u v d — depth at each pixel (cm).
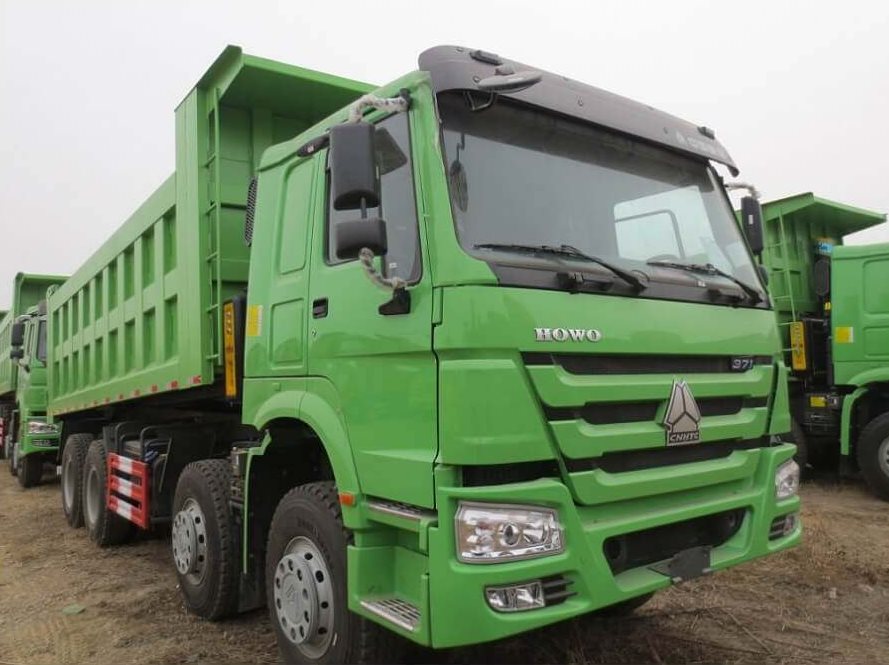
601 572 283
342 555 326
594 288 302
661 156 393
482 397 268
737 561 338
